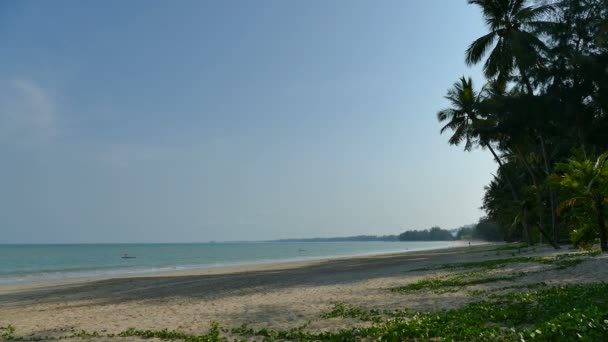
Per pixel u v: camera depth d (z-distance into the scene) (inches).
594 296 420.5
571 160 1067.9
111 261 2989.7
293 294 722.2
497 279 671.8
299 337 368.2
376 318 428.1
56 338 428.5
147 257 3602.4
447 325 338.0
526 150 1593.3
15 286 1218.0
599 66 1315.2
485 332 298.2
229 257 3550.7
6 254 4350.4
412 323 348.8
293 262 2327.8
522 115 1396.4
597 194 1002.7
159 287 1010.7
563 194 1222.9
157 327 474.9
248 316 515.2
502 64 1395.2
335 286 802.2
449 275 818.2
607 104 1379.2
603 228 1010.1
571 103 1368.1
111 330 467.8
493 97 1508.4
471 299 509.0
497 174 2480.3
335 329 396.5
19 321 577.6
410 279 817.5
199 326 463.8
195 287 964.0
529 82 1478.8
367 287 743.1
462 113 1678.2
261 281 1024.9
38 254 4375.0
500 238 4790.8
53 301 842.8
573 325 276.7
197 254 4330.7
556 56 1403.8
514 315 358.0
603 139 1472.7
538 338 265.9
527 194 1553.9
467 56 1457.9
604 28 1256.8
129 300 789.9
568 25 1384.1
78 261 3004.4
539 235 2030.0
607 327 267.3
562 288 502.6
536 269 767.1
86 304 768.9
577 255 971.3
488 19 1430.9
